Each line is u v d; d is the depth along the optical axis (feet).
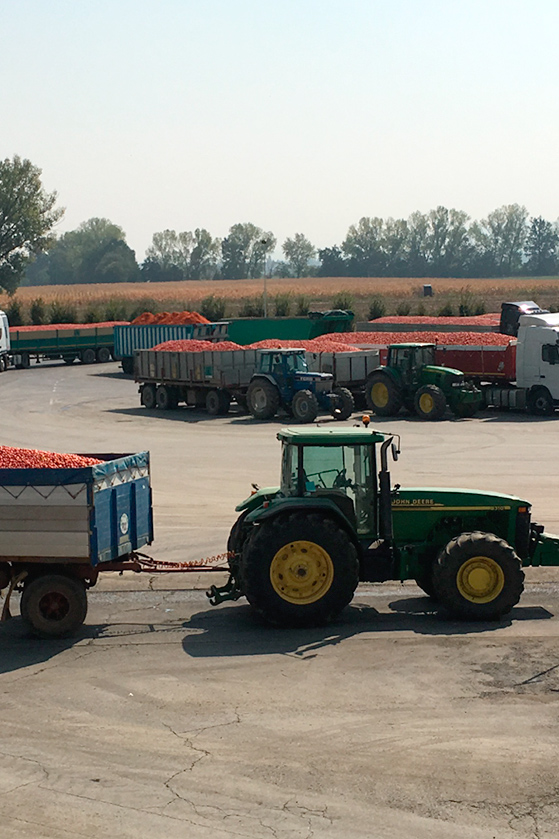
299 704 29.84
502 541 37.70
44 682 32.12
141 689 31.35
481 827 22.34
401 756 26.08
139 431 93.86
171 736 27.63
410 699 30.12
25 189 316.60
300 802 23.65
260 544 36.91
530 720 28.35
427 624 37.86
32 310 247.91
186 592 43.55
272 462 75.66
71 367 178.29
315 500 37.50
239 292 447.83
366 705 29.68
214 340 154.61
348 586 37.06
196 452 80.79
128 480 38.06
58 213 324.60
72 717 29.14
